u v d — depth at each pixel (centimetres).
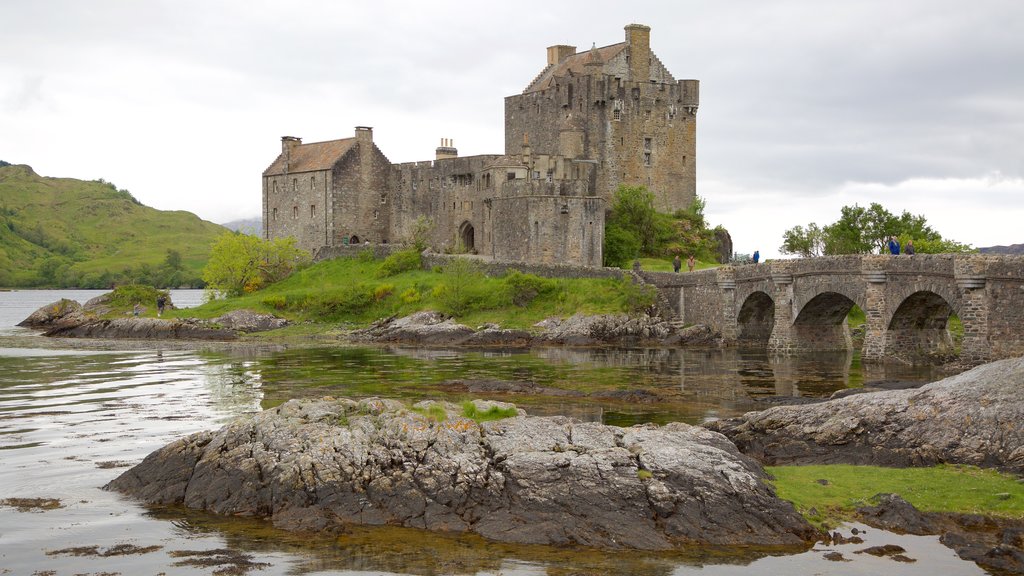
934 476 3288
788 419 3875
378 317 10838
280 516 3077
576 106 12850
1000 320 5906
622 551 2809
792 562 2714
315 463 3206
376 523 3027
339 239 14012
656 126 13238
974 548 2752
